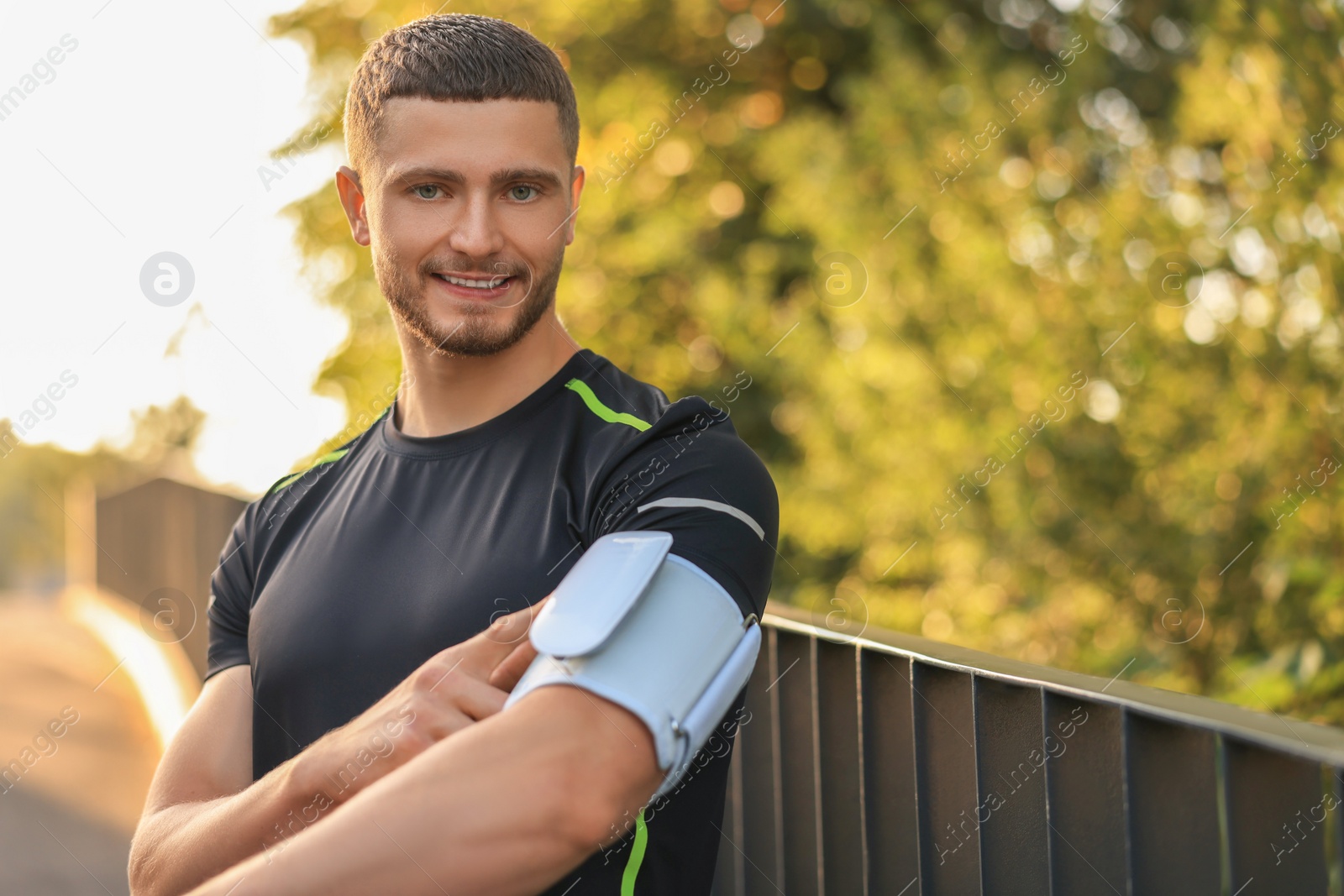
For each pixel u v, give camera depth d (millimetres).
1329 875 694
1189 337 4188
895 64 5094
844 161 5125
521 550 993
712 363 5938
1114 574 4270
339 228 5234
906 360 4824
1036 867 961
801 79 6242
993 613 4578
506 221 1043
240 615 1225
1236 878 742
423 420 1147
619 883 932
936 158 4926
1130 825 837
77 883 2545
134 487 5461
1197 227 4250
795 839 1404
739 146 6004
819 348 5137
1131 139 4789
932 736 1100
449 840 743
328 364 5203
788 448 5762
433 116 1031
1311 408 3654
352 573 1080
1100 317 4383
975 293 4789
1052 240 4758
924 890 1104
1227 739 752
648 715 772
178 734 1169
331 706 1057
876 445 4895
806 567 5441
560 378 1079
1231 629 3600
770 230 5809
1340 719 2951
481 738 770
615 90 5766
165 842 1016
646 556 820
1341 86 3529
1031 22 5773
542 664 813
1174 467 4117
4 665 4980
